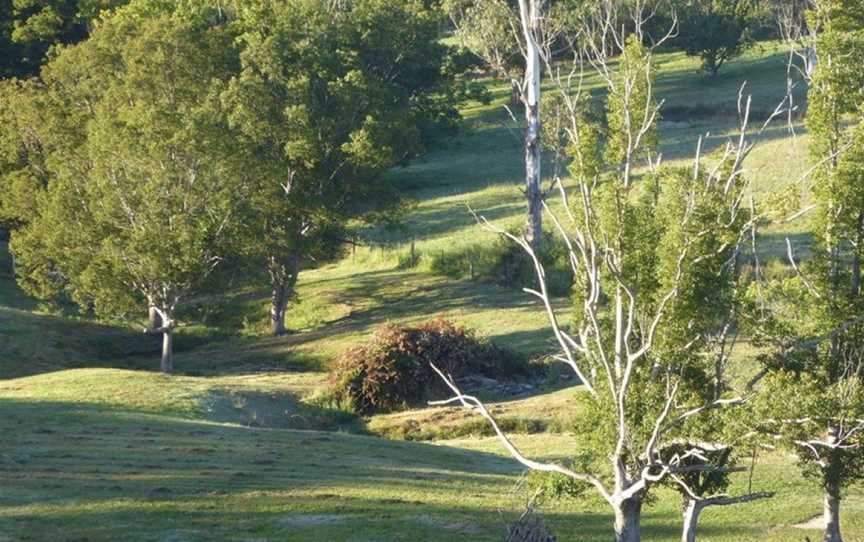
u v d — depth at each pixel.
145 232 57.84
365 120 68.88
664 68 124.25
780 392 22.53
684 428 21.58
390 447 37.12
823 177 26.25
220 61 70.62
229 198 59.31
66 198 60.50
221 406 46.41
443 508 27.84
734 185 21.52
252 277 64.31
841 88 26.17
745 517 29.89
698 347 21.28
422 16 90.50
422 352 52.25
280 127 65.94
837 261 26.56
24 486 28.36
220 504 27.38
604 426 21.05
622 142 22.30
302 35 75.19
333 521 26.12
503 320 62.53
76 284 61.00
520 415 46.28
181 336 69.56
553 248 69.94
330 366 56.06
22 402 42.97
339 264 82.31
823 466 24.50
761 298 24.12
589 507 29.89
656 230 21.20
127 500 27.31
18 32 110.25
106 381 47.91
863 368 25.09
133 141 59.03
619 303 20.36
